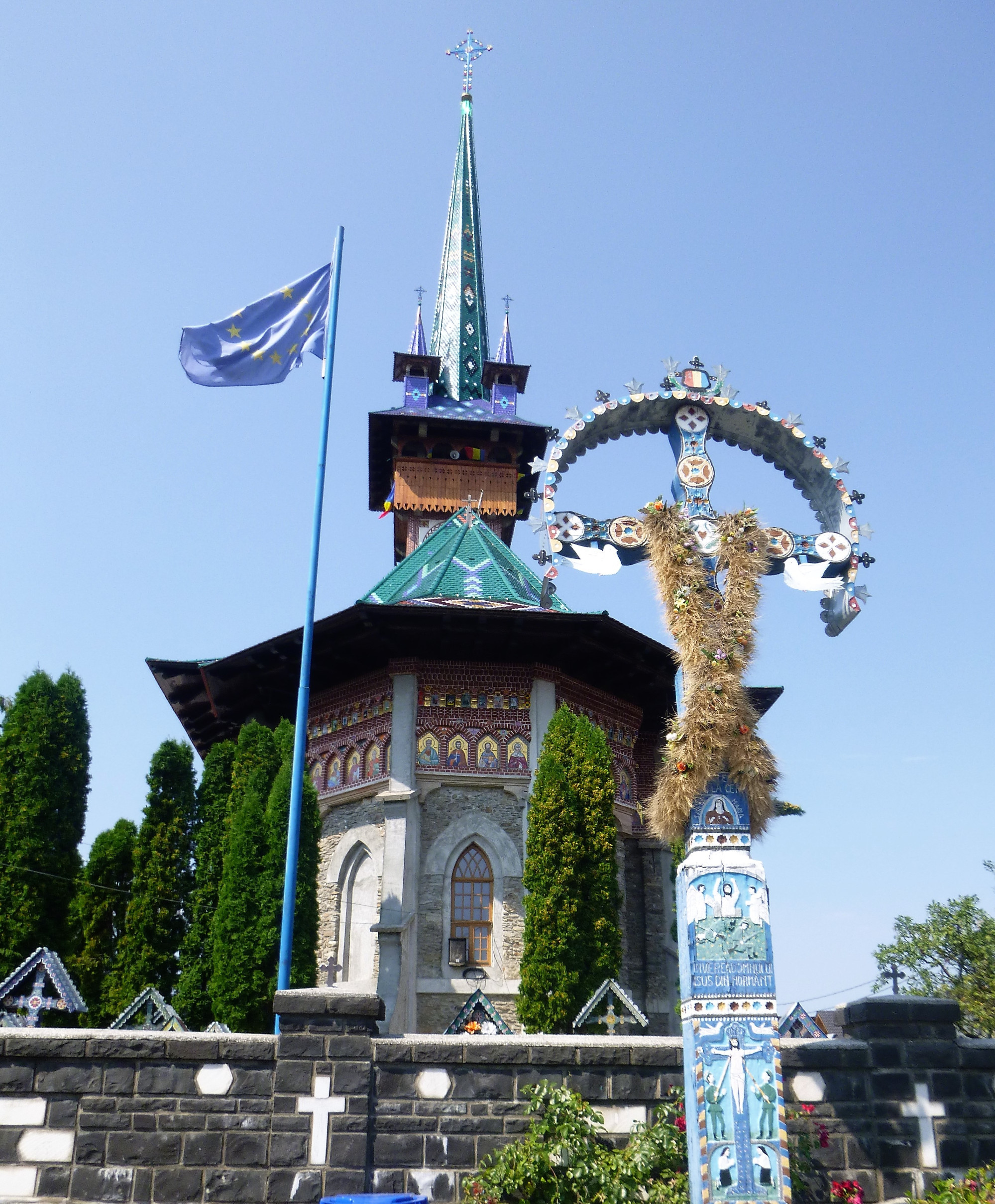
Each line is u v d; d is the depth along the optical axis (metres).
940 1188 11.56
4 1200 11.39
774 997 11.18
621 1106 12.28
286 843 22.38
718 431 14.72
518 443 44.31
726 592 12.88
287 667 26.81
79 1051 11.95
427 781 25.09
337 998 12.23
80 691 25.72
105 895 26.38
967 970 31.33
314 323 24.11
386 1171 11.74
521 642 25.64
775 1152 10.70
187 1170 11.61
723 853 11.78
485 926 24.28
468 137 57.25
